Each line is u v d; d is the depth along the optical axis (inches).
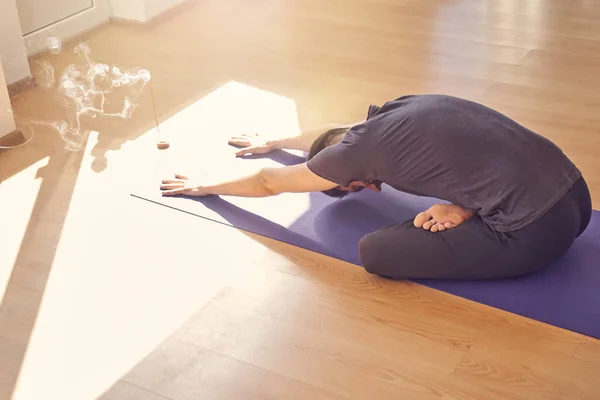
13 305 95.3
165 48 166.6
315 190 102.7
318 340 88.2
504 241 91.3
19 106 144.0
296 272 98.9
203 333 89.8
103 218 111.0
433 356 85.4
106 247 104.8
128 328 91.0
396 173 95.1
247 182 108.0
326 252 102.1
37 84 151.7
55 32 165.0
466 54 160.1
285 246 103.7
